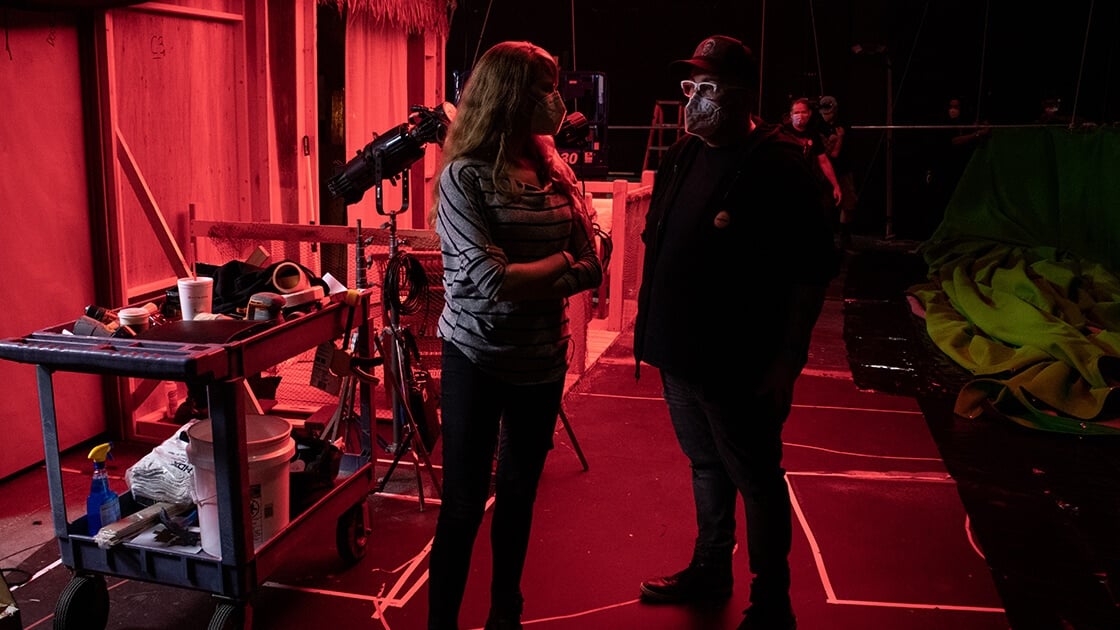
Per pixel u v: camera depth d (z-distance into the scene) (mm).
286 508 2898
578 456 4328
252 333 2732
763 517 2725
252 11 5512
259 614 3049
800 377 5992
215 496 2684
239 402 2602
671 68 2570
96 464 2902
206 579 2705
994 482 4262
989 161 9672
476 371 2455
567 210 2557
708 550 3080
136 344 2576
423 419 3877
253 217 5699
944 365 6289
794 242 2469
